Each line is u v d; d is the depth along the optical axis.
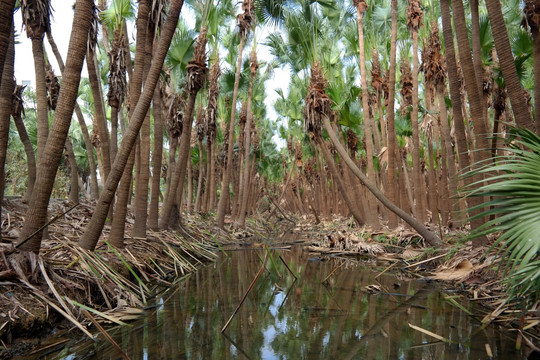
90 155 10.36
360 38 11.15
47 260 4.03
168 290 5.19
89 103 17.52
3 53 3.29
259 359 2.68
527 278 2.52
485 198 6.14
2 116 4.04
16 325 2.88
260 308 4.17
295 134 25.50
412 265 6.81
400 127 13.80
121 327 3.49
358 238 9.86
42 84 5.97
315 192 28.33
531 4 5.34
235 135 23.77
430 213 14.07
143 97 5.16
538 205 2.35
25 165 17.67
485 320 3.56
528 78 11.20
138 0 6.27
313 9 11.18
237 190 22.89
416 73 10.58
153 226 8.52
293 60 13.70
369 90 15.34
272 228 20.50
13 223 5.65
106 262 4.96
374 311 4.00
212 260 8.23
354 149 16.52
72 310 3.48
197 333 3.29
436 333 3.24
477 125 5.92
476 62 6.45
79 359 2.66
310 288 5.28
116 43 9.14
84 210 8.04
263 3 12.06
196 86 10.18
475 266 5.34
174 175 9.84
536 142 2.72
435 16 11.73
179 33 11.59
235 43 17.34
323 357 2.71
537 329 3.25
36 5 5.80
